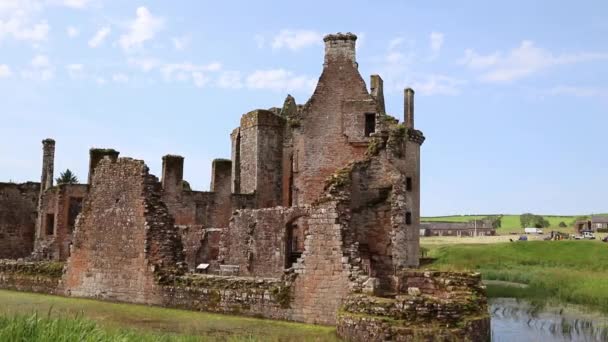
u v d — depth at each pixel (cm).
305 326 2384
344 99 4012
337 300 2425
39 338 1469
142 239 2950
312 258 2508
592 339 2867
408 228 3903
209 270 3391
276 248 3209
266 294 2559
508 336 2941
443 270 2552
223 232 3428
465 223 16312
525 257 7150
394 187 3067
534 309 3869
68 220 4766
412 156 4000
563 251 7300
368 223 3062
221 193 4934
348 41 4056
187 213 4778
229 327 2308
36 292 3316
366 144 3938
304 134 4069
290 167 4753
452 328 2108
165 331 2170
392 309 2152
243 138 4972
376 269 3020
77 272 3178
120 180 3108
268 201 4800
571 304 4097
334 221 2484
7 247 5253
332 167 3991
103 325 2028
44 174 5288
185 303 2748
